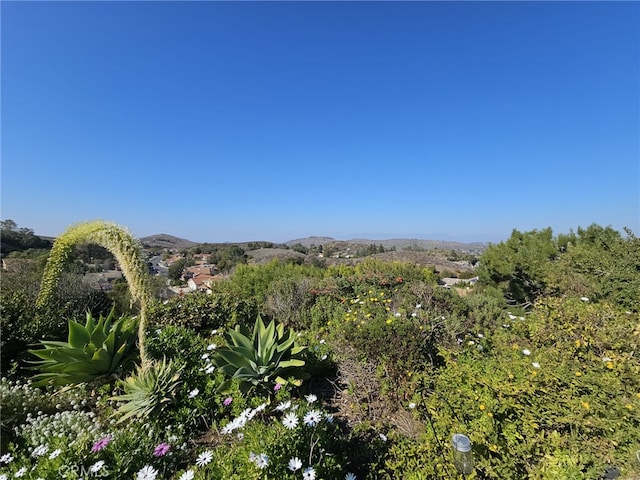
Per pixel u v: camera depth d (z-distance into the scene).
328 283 7.48
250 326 5.76
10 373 3.85
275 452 2.03
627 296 6.21
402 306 5.50
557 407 2.60
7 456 2.29
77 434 2.56
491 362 3.51
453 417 2.74
